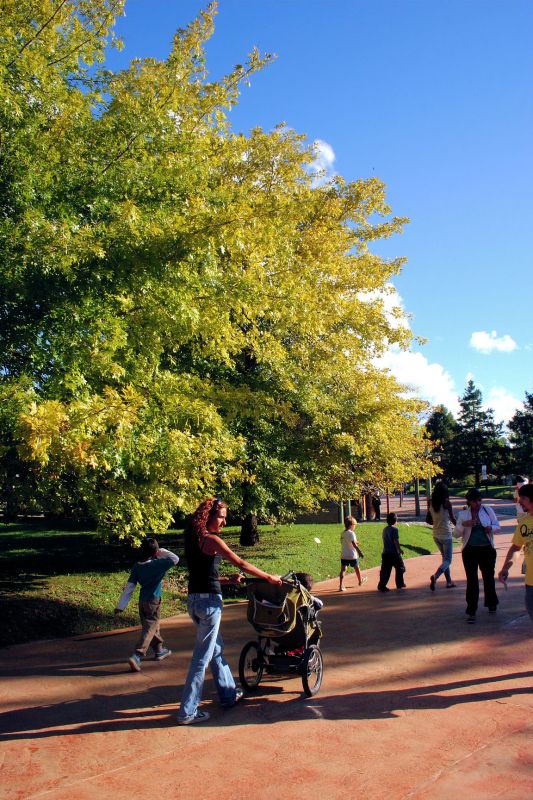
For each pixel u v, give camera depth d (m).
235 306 9.05
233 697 5.86
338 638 8.70
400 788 4.20
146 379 8.46
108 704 6.01
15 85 8.38
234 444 9.20
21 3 8.84
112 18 10.16
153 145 10.06
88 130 9.54
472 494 9.64
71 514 9.52
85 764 4.66
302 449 13.91
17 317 7.82
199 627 5.63
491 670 6.90
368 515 35.16
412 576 15.20
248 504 13.93
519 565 16.42
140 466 7.74
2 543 18.97
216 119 12.03
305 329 11.30
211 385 10.09
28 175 8.21
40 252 7.44
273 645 6.59
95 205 8.66
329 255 14.30
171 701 6.09
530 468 68.44
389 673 6.92
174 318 8.18
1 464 7.79
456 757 4.68
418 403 18.80
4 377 7.98
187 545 5.80
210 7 12.06
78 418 6.39
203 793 4.18
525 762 4.57
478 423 76.06
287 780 4.35
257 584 6.27
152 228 8.08
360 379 14.41
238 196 11.38
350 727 5.32
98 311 7.98
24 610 9.66
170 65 11.20
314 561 16.25
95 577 12.53
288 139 15.02
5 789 4.28
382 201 16.11
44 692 6.41
